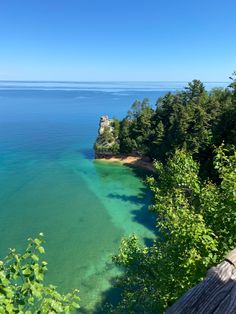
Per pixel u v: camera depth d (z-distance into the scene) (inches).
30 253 373.4
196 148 2792.8
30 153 4249.5
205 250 500.7
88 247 1894.7
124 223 2219.5
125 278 807.1
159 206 714.8
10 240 1993.1
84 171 3491.6
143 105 4382.4
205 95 3690.9
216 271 192.2
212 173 2529.5
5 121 7500.0
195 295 179.8
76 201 2640.3
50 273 1625.2
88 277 1590.8
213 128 2854.3
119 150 3895.2
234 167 626.2
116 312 870.4
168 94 3870.6
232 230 514.3
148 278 724.0
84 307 1376.7
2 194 2780.5
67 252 1833.2
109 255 1806.1
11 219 2289.6
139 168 3599.9
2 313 322.3
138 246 767.1
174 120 3280.0
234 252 205.6
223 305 167.9
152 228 2138.3
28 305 389.7
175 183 759.7
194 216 540.7
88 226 2176.4
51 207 2509.8
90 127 6737.2
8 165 3683.6
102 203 2596.0
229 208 527.2
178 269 561.6
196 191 687.1
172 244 569.9
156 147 3540.8
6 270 361.7
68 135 5639.8
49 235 2048.5
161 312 656.4
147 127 3747.5
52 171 3481.8
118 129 3993.6
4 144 4768.7
